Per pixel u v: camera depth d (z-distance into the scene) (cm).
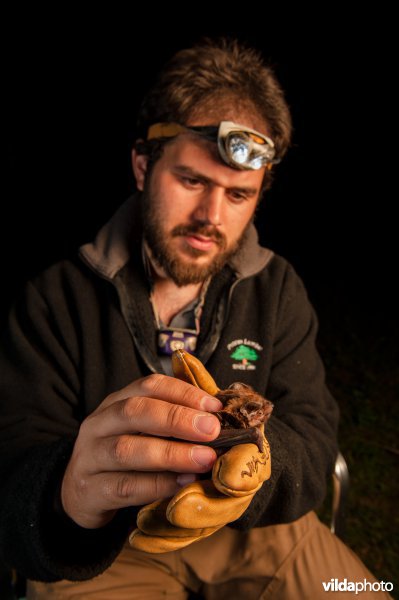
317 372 80
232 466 37
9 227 243
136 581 71
